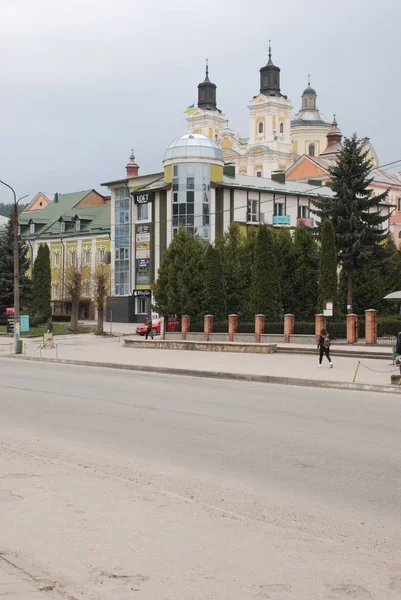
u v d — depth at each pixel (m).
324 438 12.16
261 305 44.38
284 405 16.75
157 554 6.13
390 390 20.00
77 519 7.12
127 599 5.20
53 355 36.62
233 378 24.19
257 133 116.06
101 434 12.55
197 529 6.84
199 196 67.88
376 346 35.47
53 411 15.52
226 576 5.66
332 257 43.53
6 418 14.44
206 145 68.81
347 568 5.89
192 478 9.21
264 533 6.77
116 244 74.94
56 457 10.53
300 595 5.32
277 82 115.94
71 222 83.88
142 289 71.62
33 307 65.69
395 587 5.52
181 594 5.30
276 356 33.44
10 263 65.75
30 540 6.45
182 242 49.91
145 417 14.67
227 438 12.17
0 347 45.91
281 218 72.12
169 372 26.62
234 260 51.44
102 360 31.64
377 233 50.22
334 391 20.14
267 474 9.44
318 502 8.04
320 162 91.38
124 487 8.48
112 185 75.31
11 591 5.22
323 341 27.19
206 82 122.56
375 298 49.97
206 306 47.44
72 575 5.61
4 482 8.67
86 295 76.19
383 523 7.23
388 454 10.77
